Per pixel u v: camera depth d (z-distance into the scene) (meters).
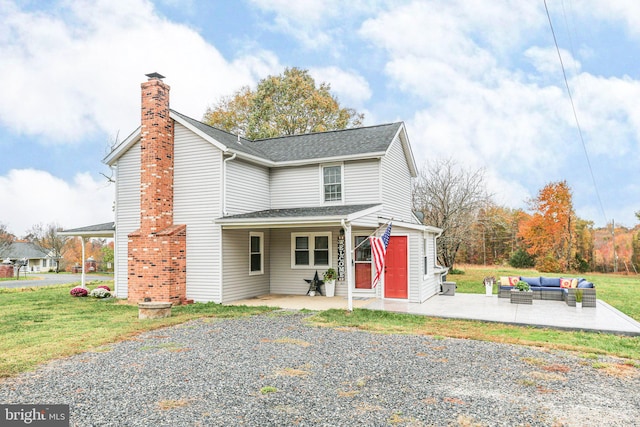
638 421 4.63
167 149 14.34
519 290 13.67
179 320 10.72
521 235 31.94
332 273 15.04
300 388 5.70
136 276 14.02
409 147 17.97
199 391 5.59
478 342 8.48
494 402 5.20
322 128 32.56
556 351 7.77
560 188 31.02
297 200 16.14
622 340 8.70
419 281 13.66
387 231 12.28
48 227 45.69
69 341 8.46
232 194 14.32
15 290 19.34
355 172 15.34
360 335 9.10
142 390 5.64
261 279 15.80
